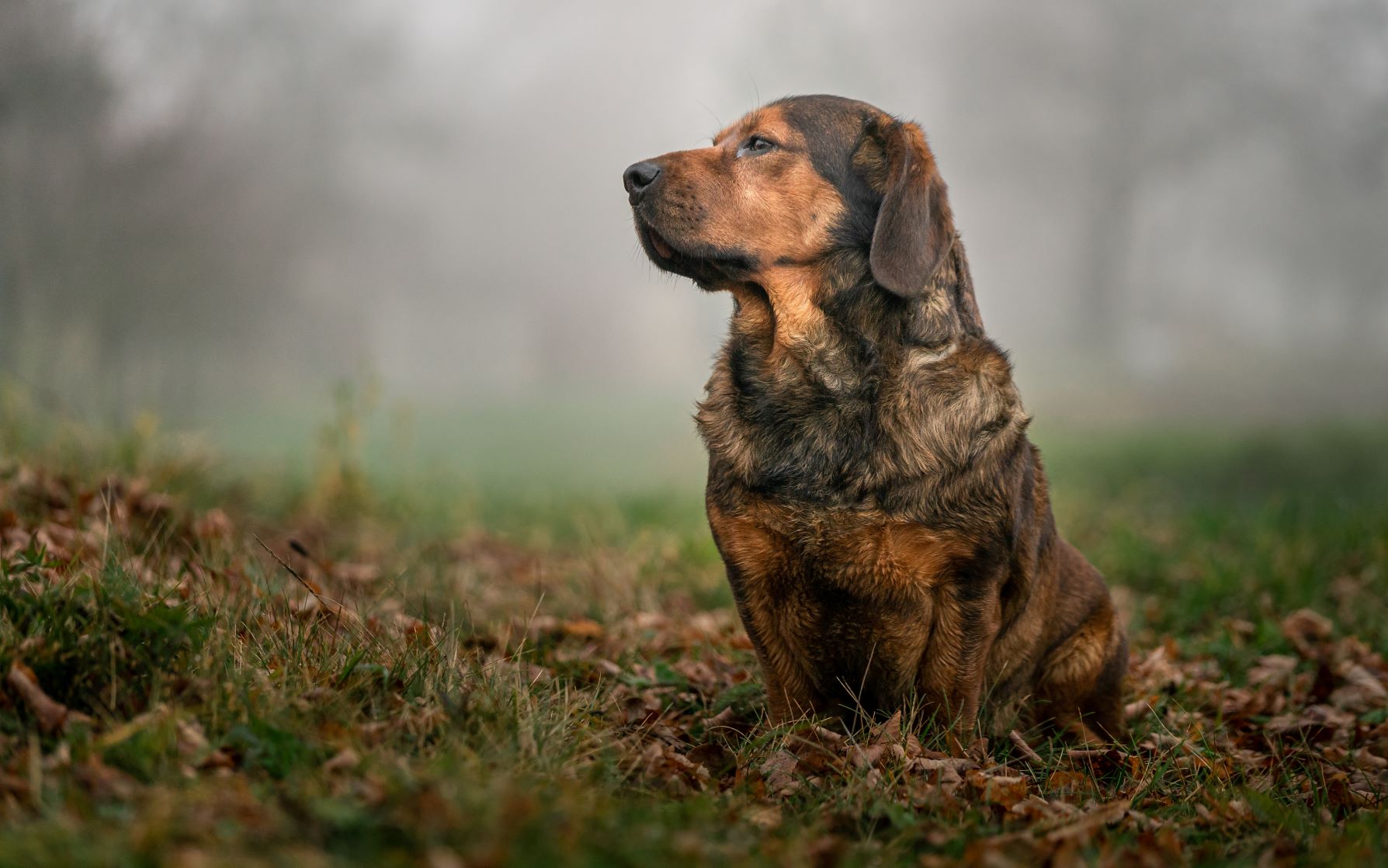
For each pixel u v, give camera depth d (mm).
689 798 4086
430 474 14625
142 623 4098
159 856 2887
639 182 5477
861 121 5484
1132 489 16188
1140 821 4316
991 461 5004
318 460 12000
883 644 5195
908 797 4273
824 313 5266
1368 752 5520
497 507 13406
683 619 7852
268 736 3705
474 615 7141
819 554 5043
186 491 8617
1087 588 5996
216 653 4293
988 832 4004
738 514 5160
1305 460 20922
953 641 5121
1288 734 5895
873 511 4969
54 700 3904
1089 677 5906
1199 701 6535
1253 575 9172
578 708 4691
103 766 3438
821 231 5324
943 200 5250
